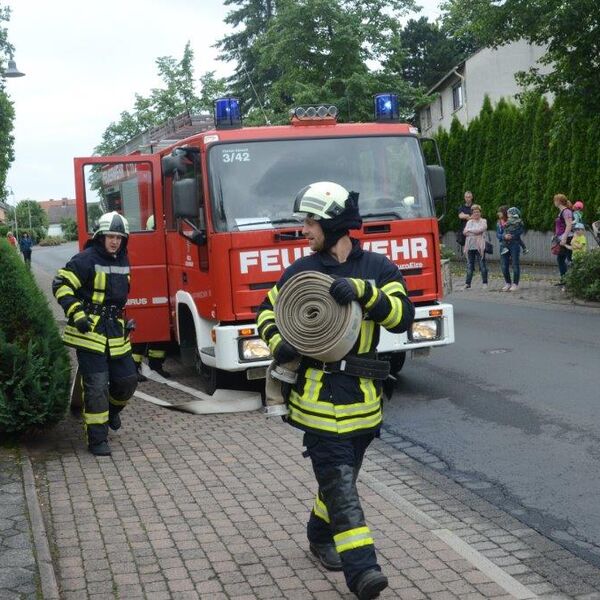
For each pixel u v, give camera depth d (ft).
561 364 34.45
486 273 67.21
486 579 15.06
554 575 15.42
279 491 20.27
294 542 17.03
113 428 25.86
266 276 28.40
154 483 21.17
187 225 31.22
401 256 29.40
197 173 29.43
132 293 35.42
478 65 125.80
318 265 14.49
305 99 101.71
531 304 55.57
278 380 14.58
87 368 23.81
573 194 83.30
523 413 27.22
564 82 57.88
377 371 14.26
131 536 17.60
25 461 22.77
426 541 16.88
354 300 13.93
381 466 22.81
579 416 26.32
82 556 16.61
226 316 28.30
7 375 24.08
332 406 14.08
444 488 20.74
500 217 65.67
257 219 28.53
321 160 29.37
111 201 36.14
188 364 34.35
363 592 13.50
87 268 23.86
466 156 105.91
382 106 31.30
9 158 123.75
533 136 91.04
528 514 18.65
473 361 36.58
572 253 60.39
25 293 25.09
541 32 56.08
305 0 103.45
